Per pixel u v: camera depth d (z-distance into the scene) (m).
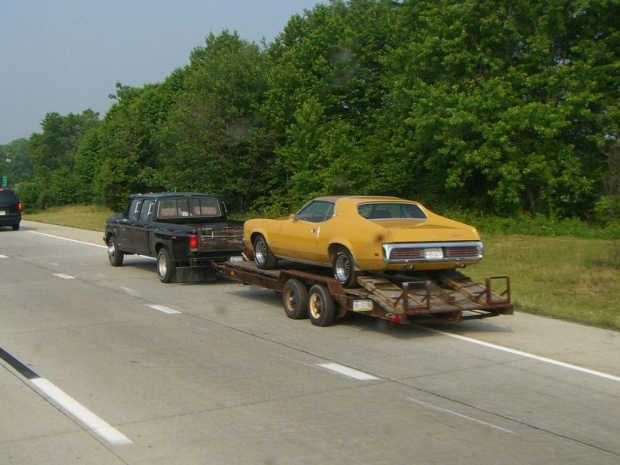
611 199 20.11
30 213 53.62
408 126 27.77
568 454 5.69
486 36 24.94
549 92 23.78
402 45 28.61
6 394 7.31
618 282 14.55
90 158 61.16
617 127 22.88
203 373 8.20
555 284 14.84
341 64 31.89
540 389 7.61
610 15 24.31
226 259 15.56
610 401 7.19
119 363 8.68
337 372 8.27
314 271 12.13
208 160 34.19
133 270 18.31
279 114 32.38
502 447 5.82
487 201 26.64
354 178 27.23
